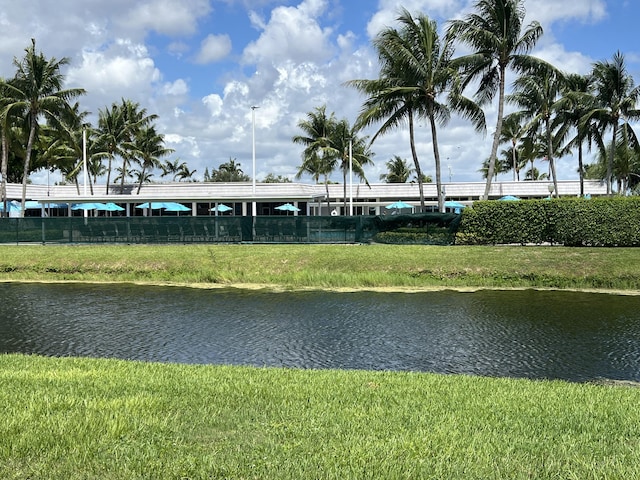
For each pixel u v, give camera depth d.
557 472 3.98
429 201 55.22
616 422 5.34
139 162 58.75
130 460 4.09
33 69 38.16
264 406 5.73
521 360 9.92
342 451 4.34
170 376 7.32
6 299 17.41
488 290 18.67
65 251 25.42
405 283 19.92
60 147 54.56
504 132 68.50
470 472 3.96
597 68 38.94
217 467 3.98
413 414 5.48
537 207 24.70
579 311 14.72
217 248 25.67
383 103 30.88
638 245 23.09
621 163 49.16
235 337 11.90
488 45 28.31
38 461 4.06
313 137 53.78
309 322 13.50
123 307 15.86
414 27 30.28
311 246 25.70
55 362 8.45
